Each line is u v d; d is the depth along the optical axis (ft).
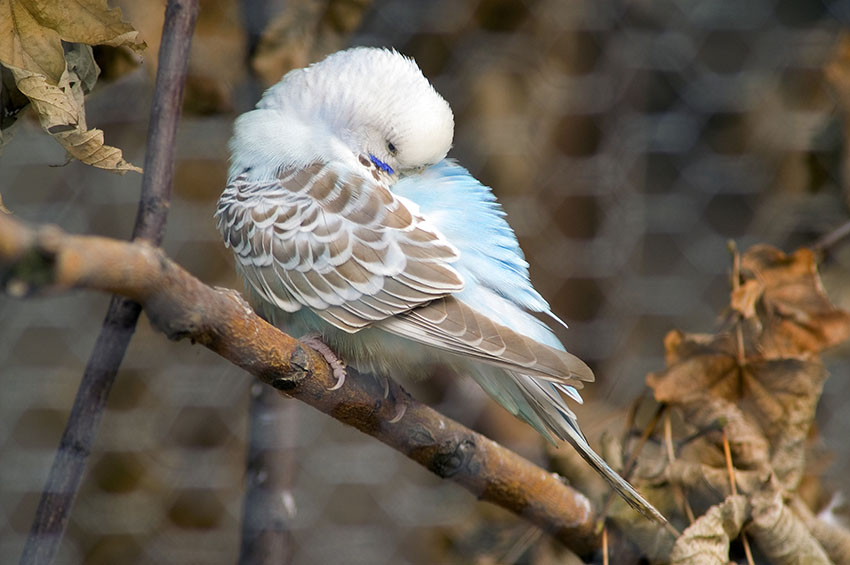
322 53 21.98
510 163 28.30
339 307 16.31
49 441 29.73
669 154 29.50
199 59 21.53
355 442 29.25
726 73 29.58
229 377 29.04
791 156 27.84
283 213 16.92
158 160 13.97
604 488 18.29
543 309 17.24
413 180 18.29
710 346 18.22
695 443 17.92
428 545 28.14
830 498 19.79
